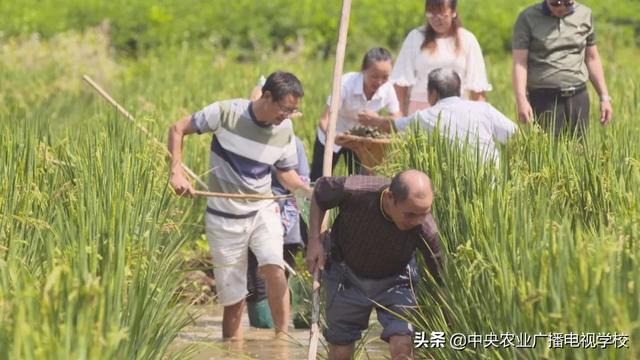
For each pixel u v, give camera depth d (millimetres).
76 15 47375
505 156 13203
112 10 47281
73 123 20359
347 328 11812
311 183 15820
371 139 15680
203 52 43156
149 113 19172
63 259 9836
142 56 42531
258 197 14008
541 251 9703
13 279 9445
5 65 31984
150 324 10703
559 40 17547
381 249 11266
